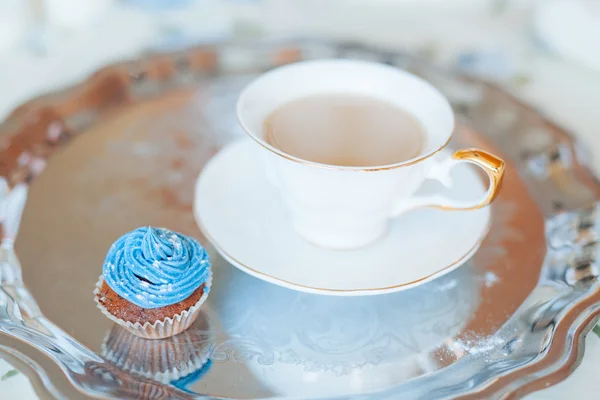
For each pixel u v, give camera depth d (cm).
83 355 34
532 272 39
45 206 41
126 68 51
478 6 66
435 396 32
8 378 33
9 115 46
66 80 52
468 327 36
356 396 33
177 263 35
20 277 37
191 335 35
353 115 40
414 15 64
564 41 57
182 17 62
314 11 65
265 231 39
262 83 40
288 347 35
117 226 40
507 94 50
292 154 37
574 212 42
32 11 60
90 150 45
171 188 43
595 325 35
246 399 33
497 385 32
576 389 34
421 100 40
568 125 49
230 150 44
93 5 60
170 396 32
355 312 37
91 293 37
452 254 38
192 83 51
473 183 42
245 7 65
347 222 37
